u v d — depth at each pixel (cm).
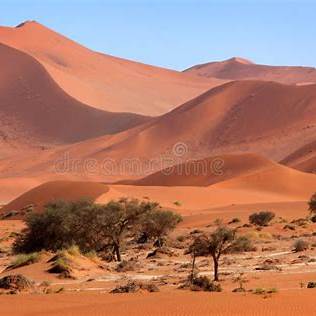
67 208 8362
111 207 8212
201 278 4659
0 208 15925
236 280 5178
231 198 16725
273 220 12006
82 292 4631
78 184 14988
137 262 6819
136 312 3303
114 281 5553
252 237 9312
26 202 14825
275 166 19475
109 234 8144
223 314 3156
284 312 3172
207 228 11219
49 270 5975
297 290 4150
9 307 3725
